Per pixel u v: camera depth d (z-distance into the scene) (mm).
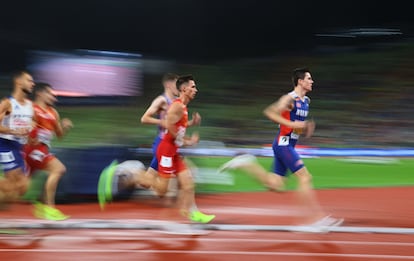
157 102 10469
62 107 29828
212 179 14516
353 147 26094
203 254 8023
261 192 13820
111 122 28172
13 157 9664
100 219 10445
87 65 31297
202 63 40375
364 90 32312
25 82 9562
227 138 27750
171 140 9703
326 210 11688
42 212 10227
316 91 32719
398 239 9070
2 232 9266
